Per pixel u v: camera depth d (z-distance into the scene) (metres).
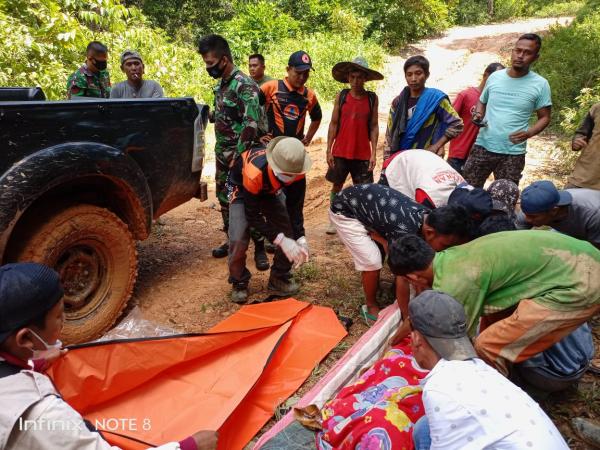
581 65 11.77
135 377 2.93
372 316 3.95
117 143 3.57
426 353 1.95
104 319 3.60
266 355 3.32
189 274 4.68
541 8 32.16
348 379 3.14
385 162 4.49
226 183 4.52
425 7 22.16
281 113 5.16
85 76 5.64
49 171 3.05
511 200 3.64
